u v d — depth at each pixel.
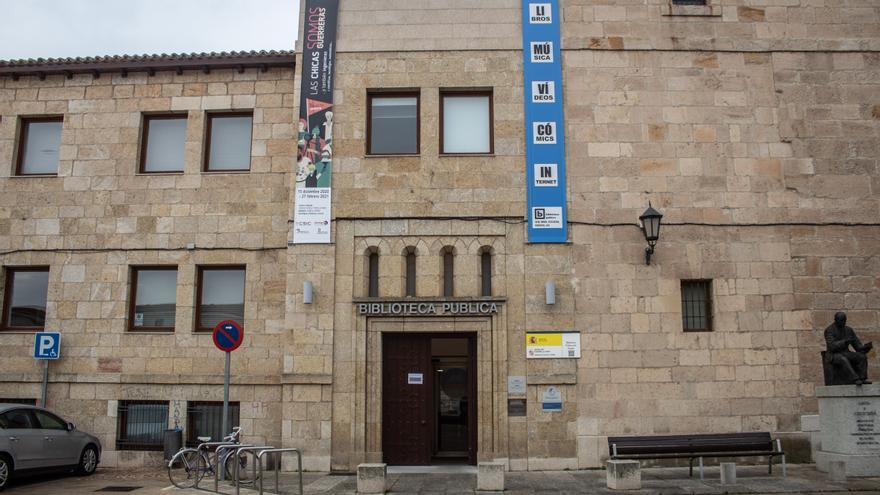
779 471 14.24
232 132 17.48
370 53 16.42
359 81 16.33
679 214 15.83
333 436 15.09
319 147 16.08
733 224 15.84
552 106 16.14
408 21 16.50
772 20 16.59
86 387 16.45
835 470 13.02
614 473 12.57
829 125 16.27
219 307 16.89
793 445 15.10
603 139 16.06
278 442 15.87
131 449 16.22
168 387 16.31
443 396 16.05
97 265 16.89
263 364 16.22
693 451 13.52
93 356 16.56
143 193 17.05
